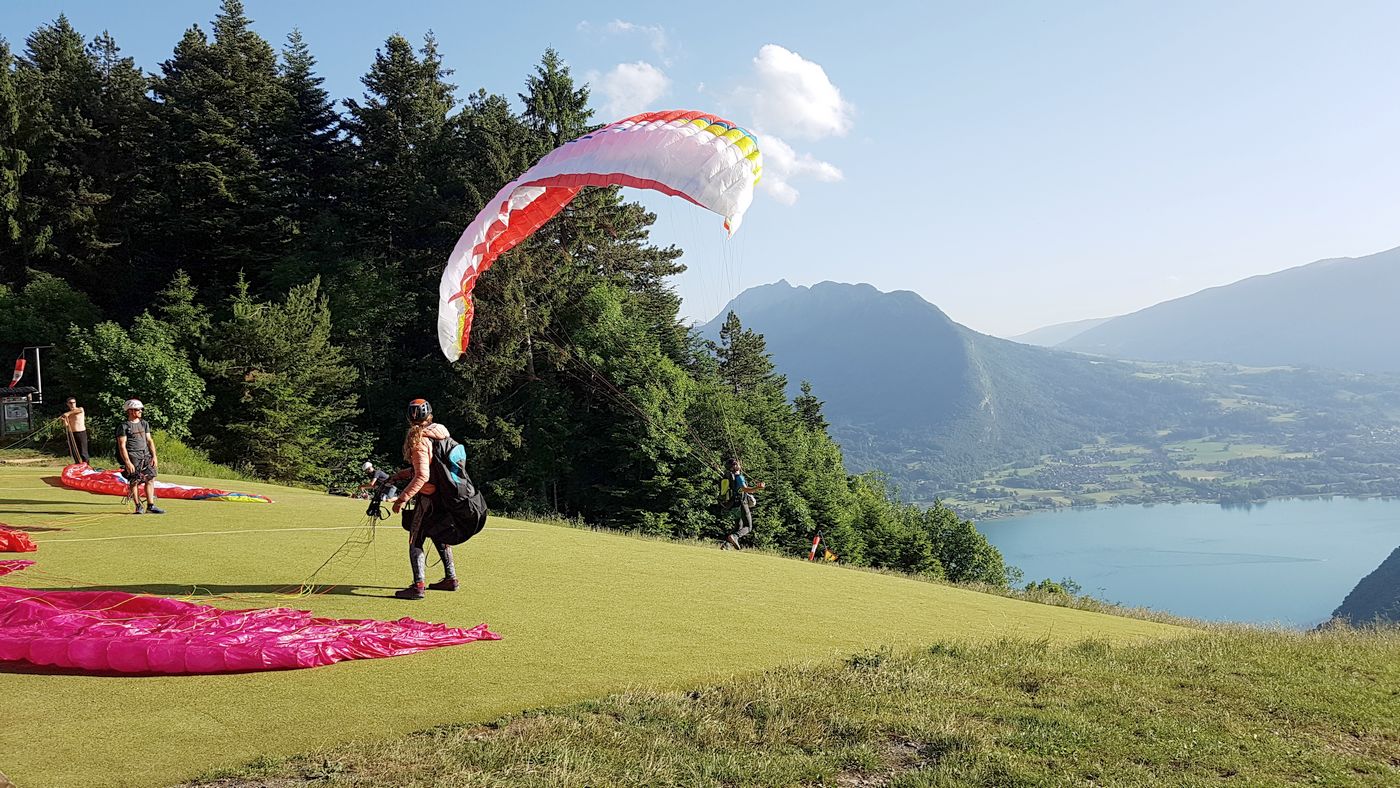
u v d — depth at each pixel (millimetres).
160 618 6609
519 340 38031
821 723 5422
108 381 29281
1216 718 5945
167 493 15266
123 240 45531
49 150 44250
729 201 12227
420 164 44219
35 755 4441
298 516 13477
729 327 69812
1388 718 6184
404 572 9430
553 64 44688
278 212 45031
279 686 5637
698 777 4469
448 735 4910
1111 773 4789
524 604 8297
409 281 43000
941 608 10492
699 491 39156
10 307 38562
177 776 4270
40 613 6523
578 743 4844
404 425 39500
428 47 49125
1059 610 12320
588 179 12828
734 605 9078
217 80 44875
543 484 39719
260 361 33719
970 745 5105
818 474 53688
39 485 16125
